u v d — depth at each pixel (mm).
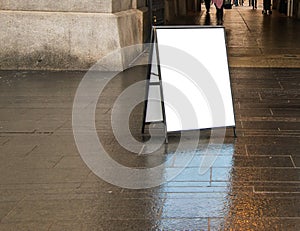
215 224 3234
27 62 9633
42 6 9461
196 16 24562
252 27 19031
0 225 3262
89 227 3219
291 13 25391
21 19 9461
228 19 23375
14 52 9609
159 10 15000
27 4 9492
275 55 11148
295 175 4086
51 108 6488
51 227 3225
